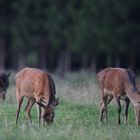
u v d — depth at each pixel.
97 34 150.50
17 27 164.00
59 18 158.25
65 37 158.38
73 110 57.56
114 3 152.00
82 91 64.75
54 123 49.66
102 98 54.25
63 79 91.12
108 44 150.25
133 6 152.38
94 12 152.75
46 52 171.12
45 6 165.00
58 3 162.75
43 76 50.88
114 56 154.00
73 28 155.62
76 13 156.62
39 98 50.88
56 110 57.28
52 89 50.38
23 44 164.25
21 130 46.75
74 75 100.94
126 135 44.91
